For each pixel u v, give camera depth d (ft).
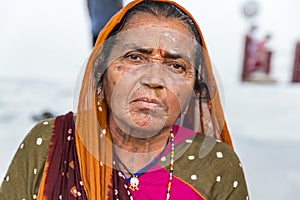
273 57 21.25
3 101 15.46
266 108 16.55
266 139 13.44
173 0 2.71
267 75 20.66
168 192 2.59
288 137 13.74
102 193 2.39
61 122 2.65
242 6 25.49
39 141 2.63
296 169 11.17
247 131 14.06
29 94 16.58
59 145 2.56
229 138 2.88
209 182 2.68
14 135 12.39
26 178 2.59
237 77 20.03
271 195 9.75
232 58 21.71
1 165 10.15
